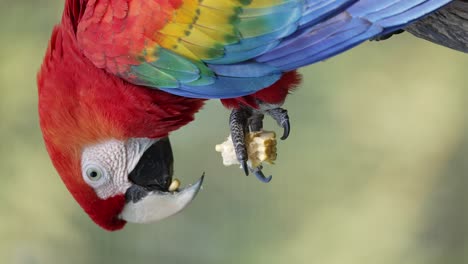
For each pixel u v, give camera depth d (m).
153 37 10.84
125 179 12.03
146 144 12.01
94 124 11.55
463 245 17.45
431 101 17.97
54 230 15.58
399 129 17.83
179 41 10.84
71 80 11.41
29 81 15.41
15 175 15.43
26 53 15.50
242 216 17.09
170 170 12.24
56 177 15.54
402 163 17.75
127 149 11.88
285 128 11.34
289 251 17.03
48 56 11.50
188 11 10.73
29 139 15.43
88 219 15.80
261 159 11.36
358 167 17.61
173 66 10.97
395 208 17.56
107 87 11.33
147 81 11.09
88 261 15.77
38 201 15.50
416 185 17.66
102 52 10.97
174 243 16.70
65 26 11.29
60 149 11.80
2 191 15.41
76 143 11.73
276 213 17.25
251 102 11.38
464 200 17.61
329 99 17.75
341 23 10.49
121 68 11.03
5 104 15.37
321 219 17.22
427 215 17.50
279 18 10.68
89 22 10.93
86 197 12.07
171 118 11.67
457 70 18.17
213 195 17.11
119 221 12.34
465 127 17.91
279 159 17.53
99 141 11.69
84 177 11.91
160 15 10.76
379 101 17.95
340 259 17.20
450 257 17.38
